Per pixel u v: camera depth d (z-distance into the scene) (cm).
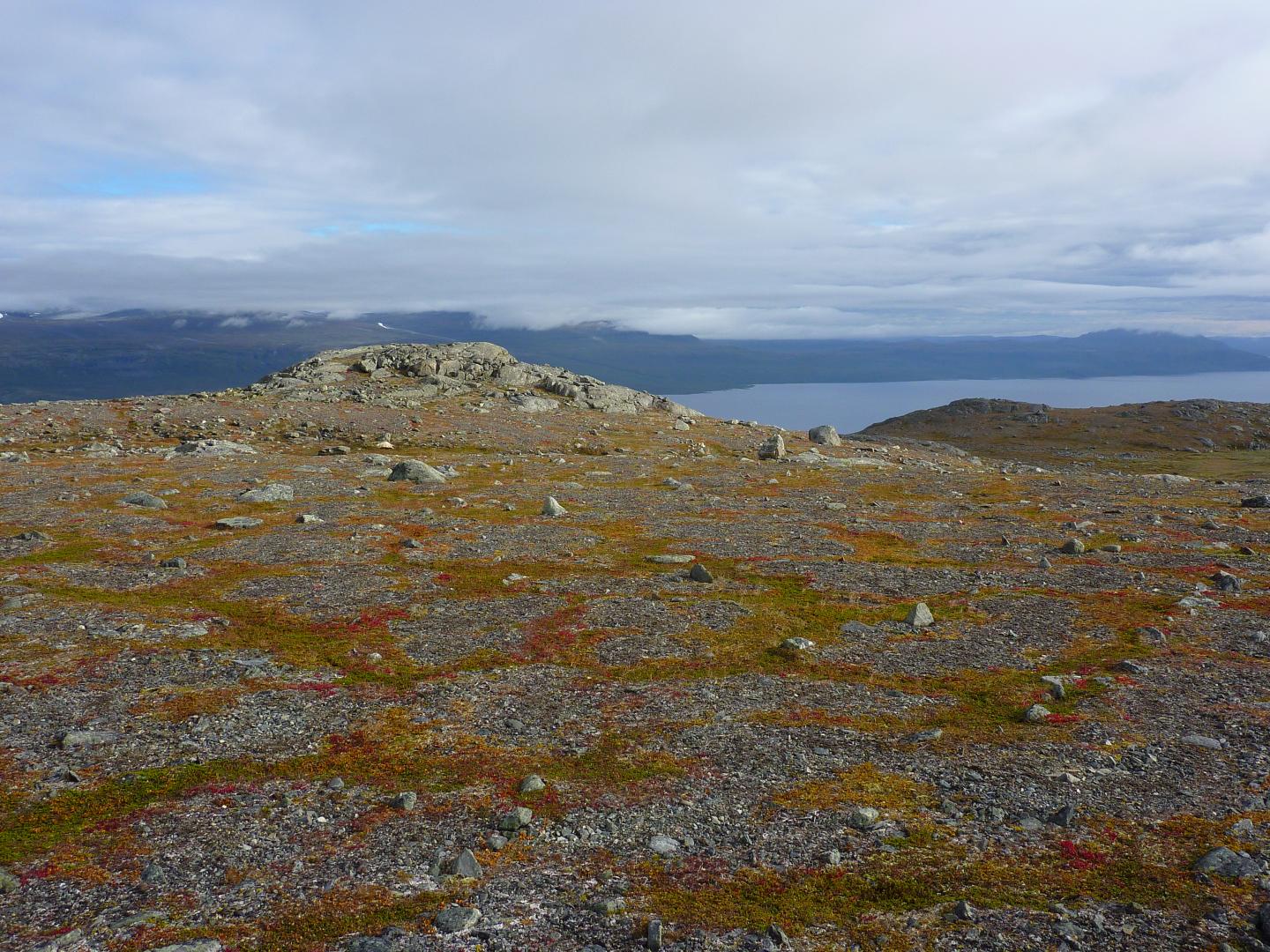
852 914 1335
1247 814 1650
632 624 3216
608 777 1906
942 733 2156
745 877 1459
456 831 1641
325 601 3503
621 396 13812
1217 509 5878
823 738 2144
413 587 3744
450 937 1268
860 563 4234
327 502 6009
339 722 2245
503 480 7438
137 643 2852
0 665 2581
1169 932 1252
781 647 2927
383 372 13938
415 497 6297
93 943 1235
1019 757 1989
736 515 5750
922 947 1237
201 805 1742
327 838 1606
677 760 2006
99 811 1705
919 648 2930
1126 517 5575
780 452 9719
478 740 2138
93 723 2158
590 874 1475
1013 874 1445
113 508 5506
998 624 3188
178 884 1425
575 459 9069
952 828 1633
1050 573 3969
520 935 1276
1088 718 2239
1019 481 7862
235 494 6188
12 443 8750
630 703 2422
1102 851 1521
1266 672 2564
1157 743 2053
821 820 1678
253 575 3928
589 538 4884
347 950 1229
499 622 3234
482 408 12162
